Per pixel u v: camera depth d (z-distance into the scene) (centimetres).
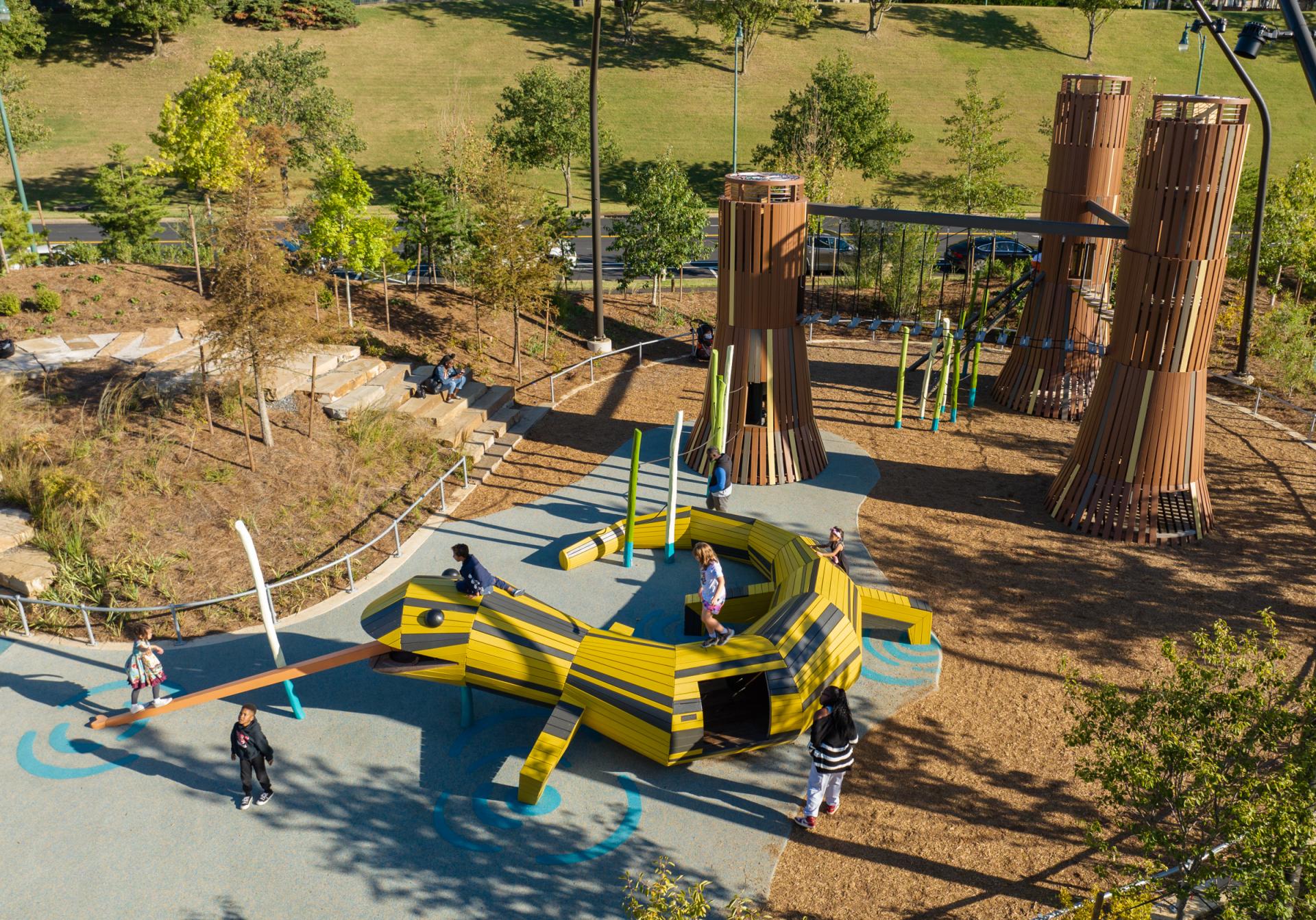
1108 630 1487
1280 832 736
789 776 1180
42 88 6197
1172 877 920
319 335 1816
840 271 3662
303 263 2447
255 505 1716
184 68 6531
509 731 1258
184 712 1288
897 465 2106
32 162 5453
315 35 7344
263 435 1841
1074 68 7431
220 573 1563
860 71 7262
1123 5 7381
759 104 6731
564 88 4988
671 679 1157
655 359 2830
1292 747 866
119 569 1517
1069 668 1013
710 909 977
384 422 2027
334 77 6781
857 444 2228
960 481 2025
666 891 909
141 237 3369
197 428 1850
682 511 1723
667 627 1474
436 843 1064
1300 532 1784
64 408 1841
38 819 1099
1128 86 2178
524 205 2447
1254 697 845
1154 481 1741
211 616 1489
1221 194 1570
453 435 2108
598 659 1207
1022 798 1141
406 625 1223
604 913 973
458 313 2747
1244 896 743
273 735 1245
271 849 1056
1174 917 961
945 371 2247
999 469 2083
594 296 2773
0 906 982
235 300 1691
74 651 1416
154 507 1650
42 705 1299
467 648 1202
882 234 3244
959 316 3073
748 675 1263
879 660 1408
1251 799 798
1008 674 1380
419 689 1347
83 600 1488
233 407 1931
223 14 7256
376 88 6662
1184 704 866
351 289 2681
